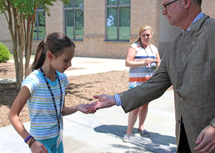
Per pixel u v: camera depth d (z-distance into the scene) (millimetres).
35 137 2129
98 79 9570
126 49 17672
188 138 1980
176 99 2080
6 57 15781
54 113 2186
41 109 2109
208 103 1822
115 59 17531
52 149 2252
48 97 2123
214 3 14234
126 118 5293
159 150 3740
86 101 6570
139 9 16734
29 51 7141
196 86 1840
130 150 3766
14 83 8602
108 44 18453
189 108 1920
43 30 21797
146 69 4059
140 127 4348
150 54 4098
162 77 2283
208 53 1809
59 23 20562
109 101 2410
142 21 16734
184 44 1982
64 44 2062
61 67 2123
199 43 1861
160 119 5215
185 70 1946
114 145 3943
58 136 2250
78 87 8180
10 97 6605
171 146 3889
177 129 2119
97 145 3945
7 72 11781
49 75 2184
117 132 4484
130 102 2365
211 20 1874
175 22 2078
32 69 2242
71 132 4492
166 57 2162
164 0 2068
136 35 16969
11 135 4336
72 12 20000
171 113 5625
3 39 23891
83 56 19844
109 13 18297
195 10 1982
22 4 5781
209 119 1835
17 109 2025
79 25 19922
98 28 18750
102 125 4848
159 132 4492
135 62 4008
